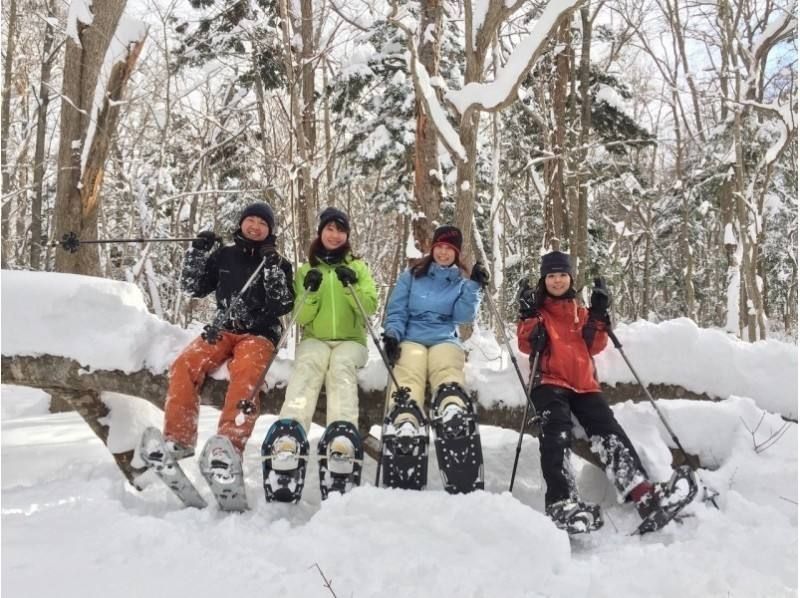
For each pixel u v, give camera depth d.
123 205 13.74
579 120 12.18
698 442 3.81
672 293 23.11
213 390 3.74
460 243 4.02
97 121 6.63
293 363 3.82
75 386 3.85
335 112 12.48
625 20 13.30
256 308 3.86
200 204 15.78
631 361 4.04
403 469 3.29
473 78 5.46
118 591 2.41
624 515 3.53
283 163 8.56
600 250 15.14
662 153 21.55
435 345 3.82
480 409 3.86
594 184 13.86
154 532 2.92
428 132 7.93
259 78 9.07
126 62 6.76
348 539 2.80
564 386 3.63
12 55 13.01
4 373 3.83
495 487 3.96
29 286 3.84
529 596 2.41
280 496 3.35
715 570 2.62
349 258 4.05
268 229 4.00
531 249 15.82
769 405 4.01
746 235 10.37
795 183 16.45
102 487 3.65
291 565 2.66
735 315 12.20
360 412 3.90
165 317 13.52
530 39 4.86
